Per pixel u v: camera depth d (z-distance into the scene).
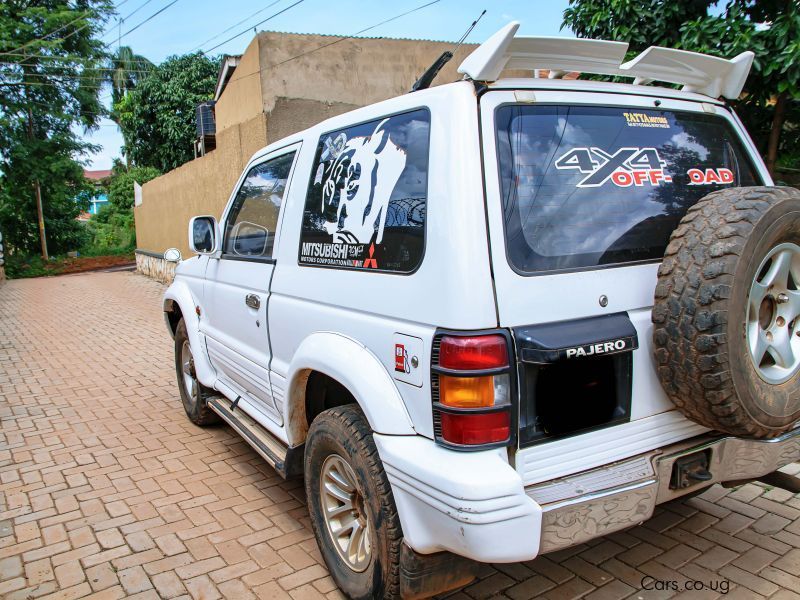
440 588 2.26
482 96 2.16
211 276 4.16
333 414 2.58
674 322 2.08
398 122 2.41
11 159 23.66
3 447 4.69
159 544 3.24
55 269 24.58
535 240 2.13
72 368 7.21
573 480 2.11
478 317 1.97
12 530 3.43
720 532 3.15
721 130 2.79
